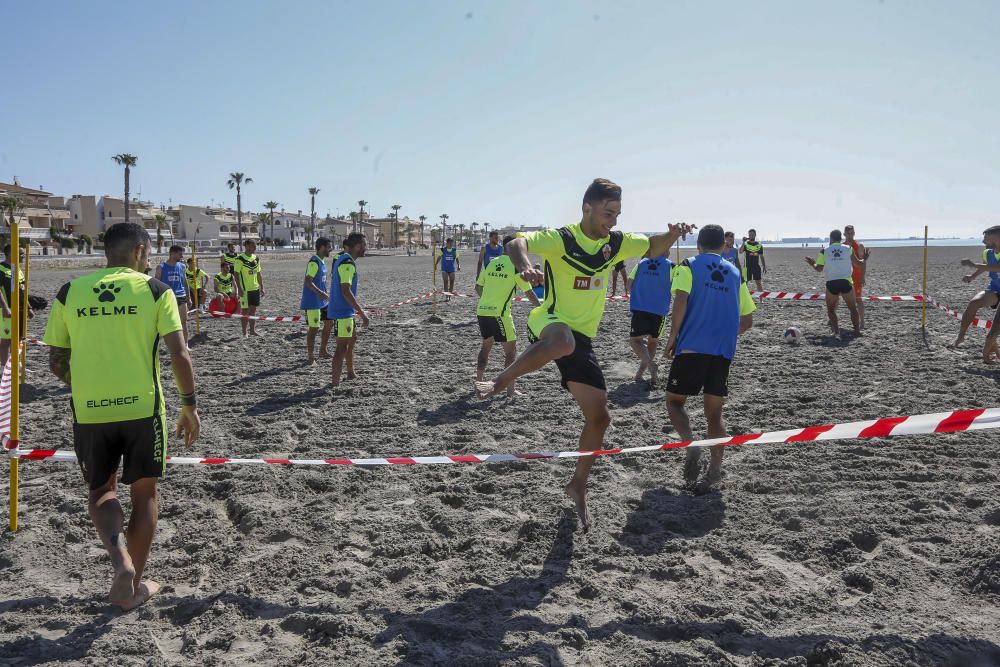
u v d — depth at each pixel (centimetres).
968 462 507
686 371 477
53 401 785
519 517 436
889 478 482
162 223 9494
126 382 323
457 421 667
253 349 1130
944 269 3088
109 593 330
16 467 420
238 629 312
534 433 614
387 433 628
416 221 18312
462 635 303
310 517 440
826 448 549
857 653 283
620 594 337
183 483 496
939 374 820
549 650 290
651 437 598
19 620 320
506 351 787
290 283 2967
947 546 379
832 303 1127
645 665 280
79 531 420
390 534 410
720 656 284
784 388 771
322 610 326
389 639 302
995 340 862
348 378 873
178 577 365
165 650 300
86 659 289
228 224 12094
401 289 2559
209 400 769
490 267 779
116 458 337
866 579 345
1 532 420
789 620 313
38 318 1634
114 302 324
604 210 375
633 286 799
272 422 671
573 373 393
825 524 411
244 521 434
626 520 426
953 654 283
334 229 13925
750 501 450
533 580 354
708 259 484
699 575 354
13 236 415
